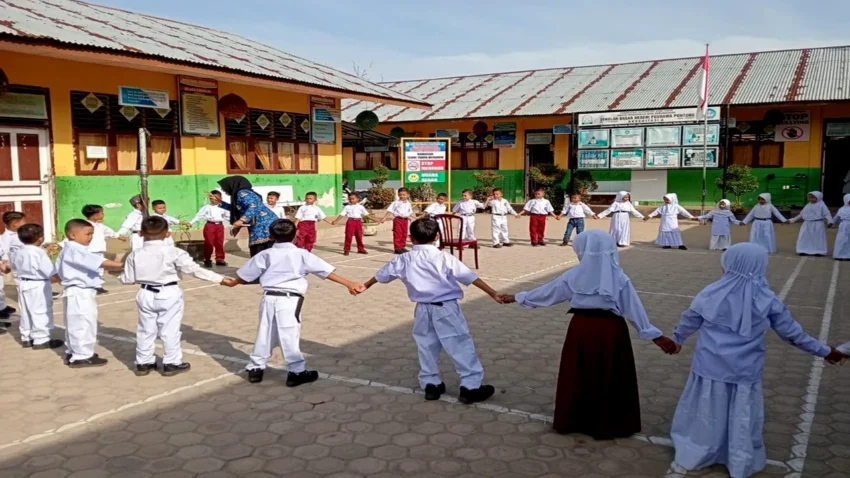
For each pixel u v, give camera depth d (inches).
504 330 277.9
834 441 168.2
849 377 218.5
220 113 567.5
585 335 167.8
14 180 440.5
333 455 160.7
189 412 188.2
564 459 158.4
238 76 499.2
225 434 173.0
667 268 455.5
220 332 277.0
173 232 526.3
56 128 457.7
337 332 275.3
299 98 655.1
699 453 150.9
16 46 370.0
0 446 165.5
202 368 228.1
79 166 474.6
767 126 850.1
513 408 190.9
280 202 634.2
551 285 173.9
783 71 890.1
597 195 948.0
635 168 870.4
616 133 875.4
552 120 974.4
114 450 163.5
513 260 499.8
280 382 213.5
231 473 151.6
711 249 563.5
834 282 402.6
